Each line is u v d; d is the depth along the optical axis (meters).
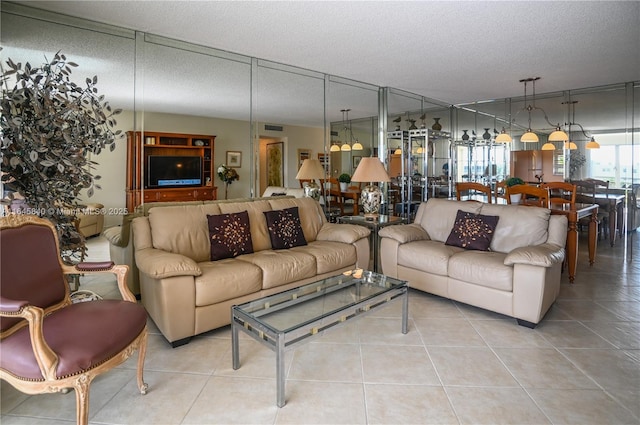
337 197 5.23
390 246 3.56
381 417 1.73
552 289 2.87
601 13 2.81
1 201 2.15
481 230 3.39
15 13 2.84
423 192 6.52
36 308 1.42
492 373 2.11
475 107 6.89
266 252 3.27
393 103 5.82
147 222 2.96
